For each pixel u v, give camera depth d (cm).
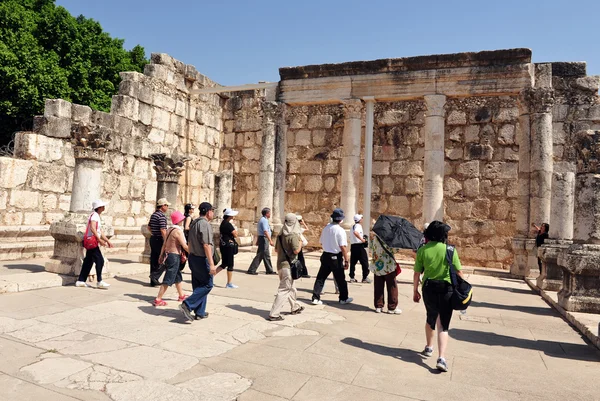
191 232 679
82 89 2133
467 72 1447
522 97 1384
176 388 426
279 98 1706
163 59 1791
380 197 1792
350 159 1575
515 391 452
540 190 1340
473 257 1648
